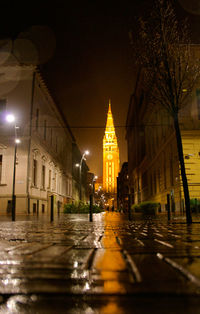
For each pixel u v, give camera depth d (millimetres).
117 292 1766
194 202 21422
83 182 81375
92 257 3023
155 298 1652
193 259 2801
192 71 13219
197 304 1556
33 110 30125
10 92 29547
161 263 2670
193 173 24188
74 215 25281
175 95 12469
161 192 34844
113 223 11445
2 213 27734
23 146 28781
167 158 30844
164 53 12133
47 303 1620
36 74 30891
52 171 40781
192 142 24828
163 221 13445
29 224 10930
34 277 2174
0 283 2025
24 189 28109
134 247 3820
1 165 28672
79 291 1806
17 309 1536
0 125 29141
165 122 31078
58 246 3947
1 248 3738
